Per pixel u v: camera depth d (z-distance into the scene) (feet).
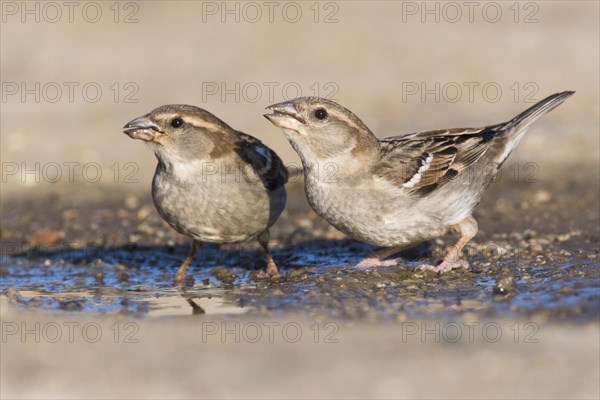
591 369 30.99
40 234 56.85
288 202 62.80
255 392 29.50
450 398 28.60
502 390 29.22
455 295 40.47
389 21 109.40
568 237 50.49
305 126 42.34
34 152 75.10
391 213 43.14
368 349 33.83
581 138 72.69
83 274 48.80
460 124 76.84
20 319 39.65
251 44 101.96
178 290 44.50
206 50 100.22
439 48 99.40
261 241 45.98
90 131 78.95
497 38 102.32
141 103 84.48
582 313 37.19
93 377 31.32
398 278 43.50
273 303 40.75
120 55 99.30
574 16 108.99
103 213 62.39
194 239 45.55
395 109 81.30
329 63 95.25
